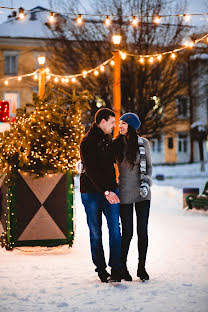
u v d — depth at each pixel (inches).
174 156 2005.4
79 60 936.3
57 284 215.9
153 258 283.1
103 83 904.3
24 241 297.3
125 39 900.0
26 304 185.6
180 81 979.3
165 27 912.3
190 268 253.8
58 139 299.3
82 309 178.7
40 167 298.0
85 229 401.1
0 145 299.7
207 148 1919.3
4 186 308.8
